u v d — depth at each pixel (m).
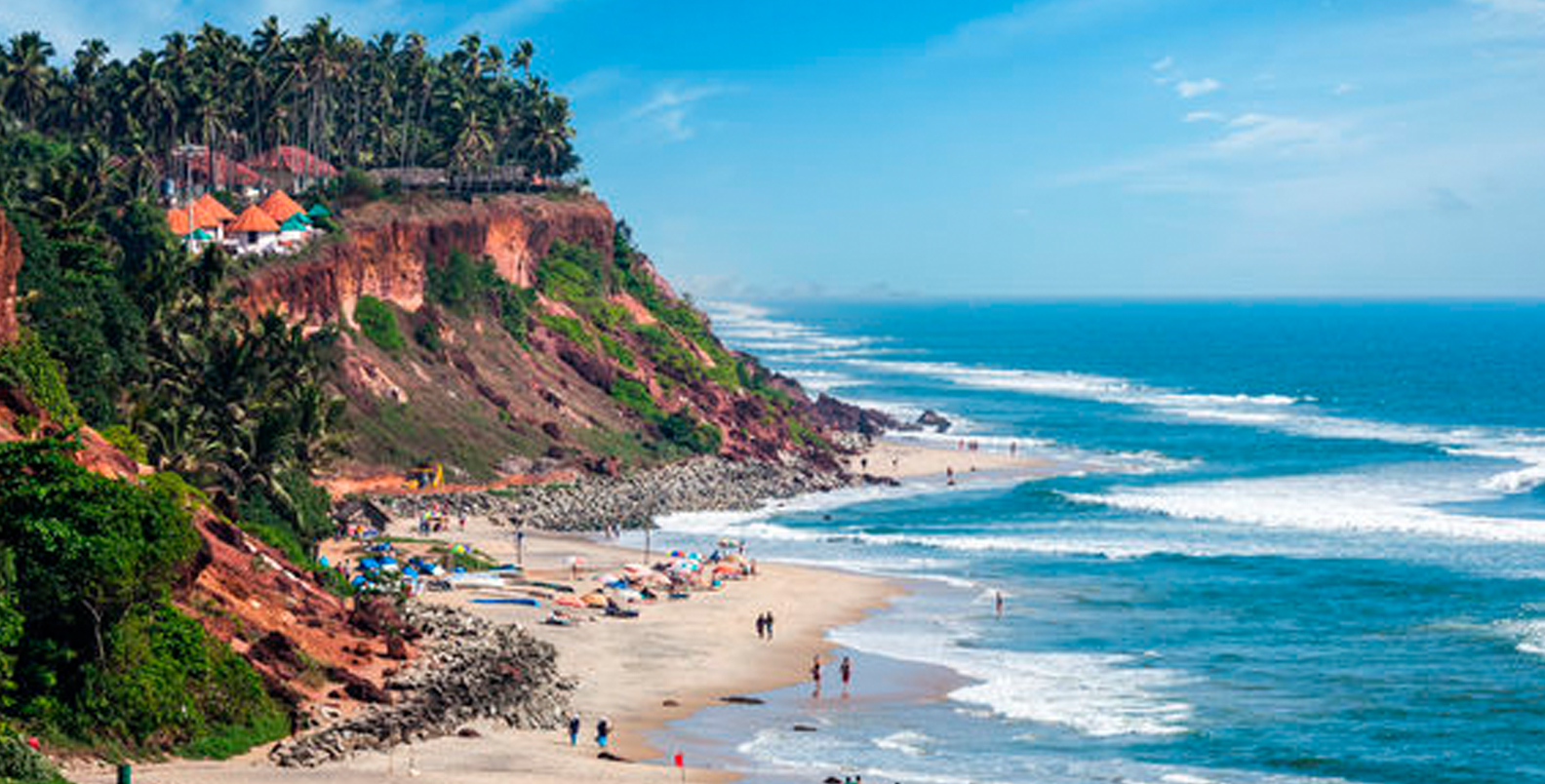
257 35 155.50
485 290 154.25
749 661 73.38
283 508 83.56
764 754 57.22
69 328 79.56
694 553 102.00
